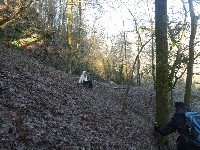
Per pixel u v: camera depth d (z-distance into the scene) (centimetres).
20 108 881
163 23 1118
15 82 1155
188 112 654
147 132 1312
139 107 2209
